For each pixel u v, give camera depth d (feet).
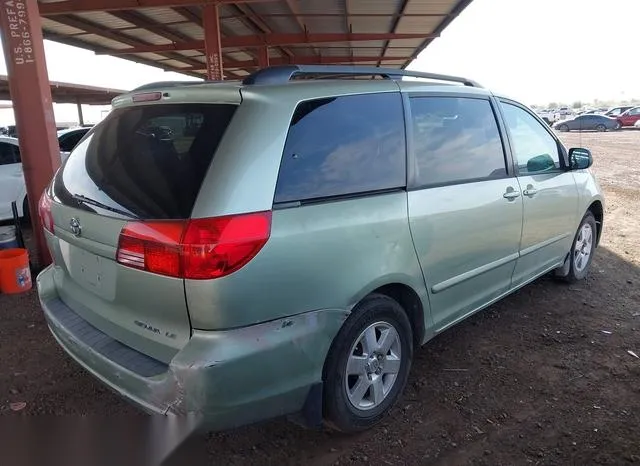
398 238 9.12
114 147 8.86
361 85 9.35
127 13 39.73
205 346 6.98
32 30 17.52
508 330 13.41
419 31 52.29
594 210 17.39
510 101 13.28
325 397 8.40
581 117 118.32
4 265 15.90
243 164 7.32
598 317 14.26
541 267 14.34
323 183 8.23
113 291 8.04
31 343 12.62
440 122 10.73
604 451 8.70
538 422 9.52
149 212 7.39
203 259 6.84
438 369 11.41
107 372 7.82
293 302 7.58
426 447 8.85
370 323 8.84
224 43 52.29
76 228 8.48
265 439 9.09
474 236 11.00
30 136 17.84
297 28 50.01
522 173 12.94
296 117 8.13
